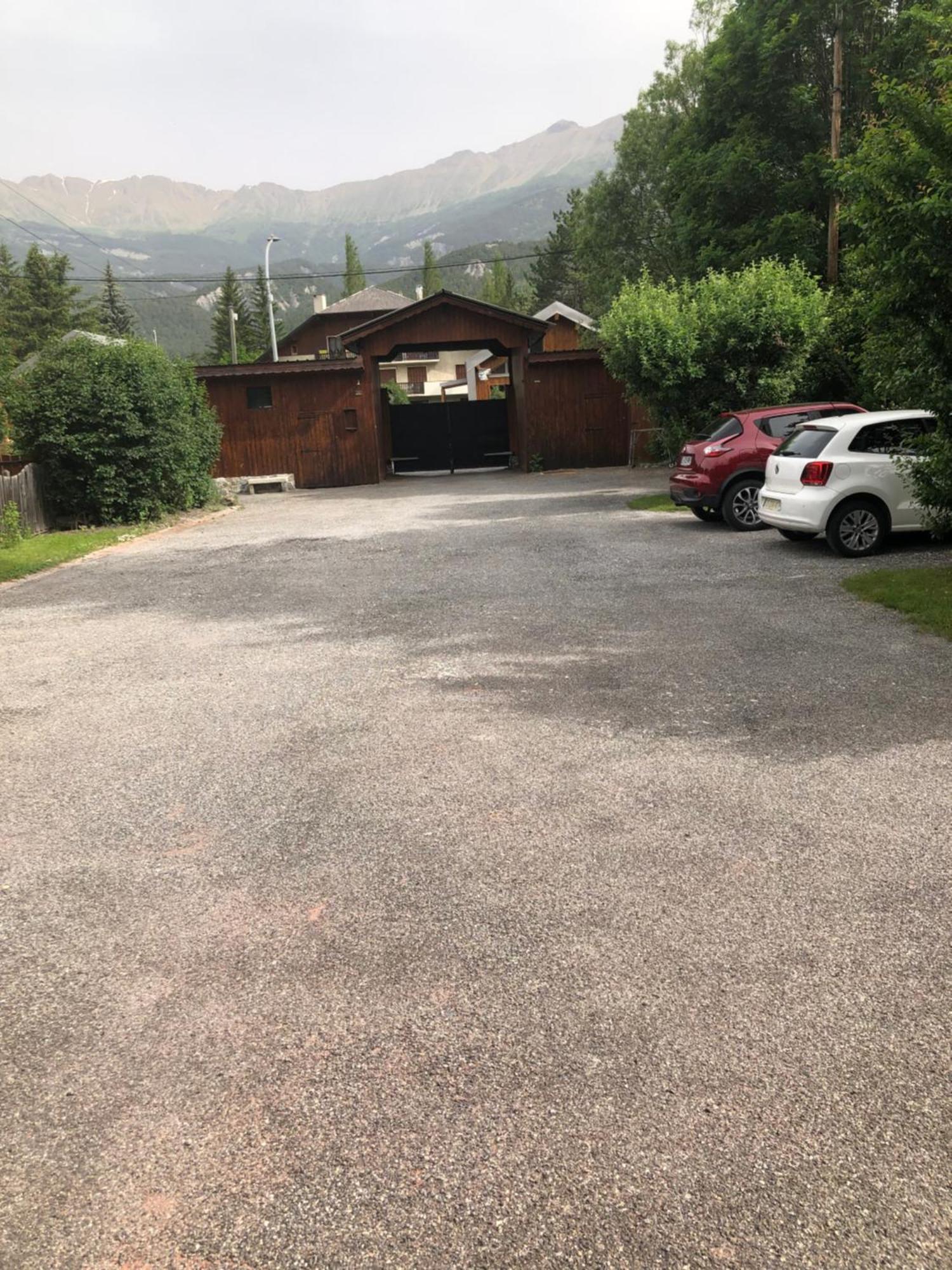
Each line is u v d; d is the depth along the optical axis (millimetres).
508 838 3906
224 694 6367
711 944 3041
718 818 4012
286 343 63156
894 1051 2496
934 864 3504
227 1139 2268
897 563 9844
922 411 10477
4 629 9039
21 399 18234
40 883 3676
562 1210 2021
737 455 13203
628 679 6254
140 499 19141
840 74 19938
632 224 43188
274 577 11383
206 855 3875
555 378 28125
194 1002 2844
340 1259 1923
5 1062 2590
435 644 7531
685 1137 2219
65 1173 2180
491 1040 2602
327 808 4324
